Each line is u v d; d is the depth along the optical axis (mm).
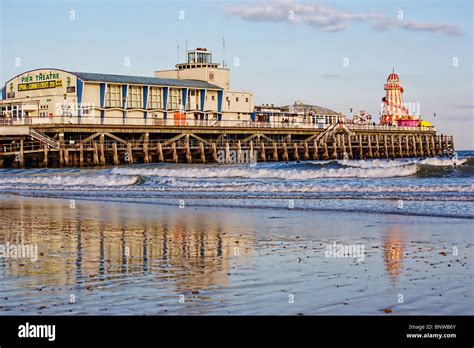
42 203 34531
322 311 12305
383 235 21344
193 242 20219
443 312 12203
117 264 16594
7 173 62406
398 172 51906
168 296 13320
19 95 90562
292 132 99875
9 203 34781
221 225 24375
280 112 110500
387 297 13133
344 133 106375
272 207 30562
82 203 34250
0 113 87938
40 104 85938
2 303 12883
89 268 16062
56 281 14641
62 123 77500
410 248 18766
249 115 105062
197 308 12508
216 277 15008
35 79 88562
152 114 91625
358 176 52406
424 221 24688
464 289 13688
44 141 75000
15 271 15727
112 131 79750
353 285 14125
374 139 113188
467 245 19172
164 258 17438
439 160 64750
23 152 73500
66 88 85000
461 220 24781
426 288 13805
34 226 24484
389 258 17234
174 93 94312
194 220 26047
